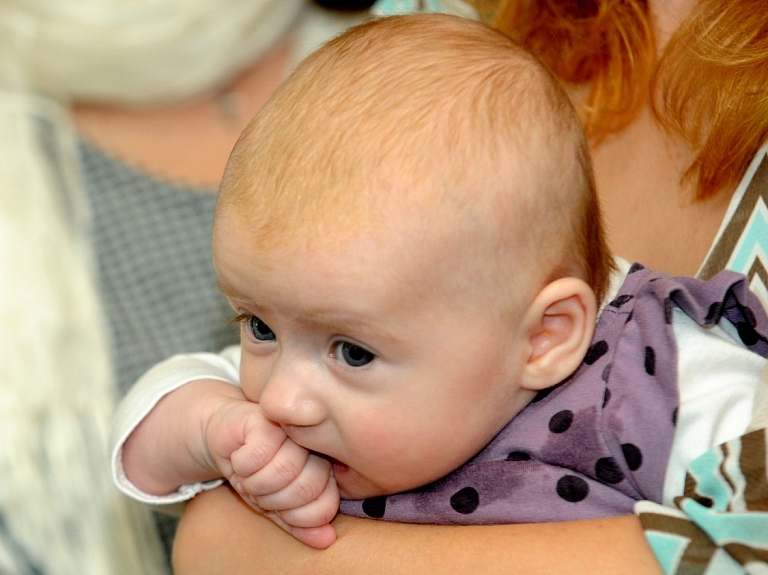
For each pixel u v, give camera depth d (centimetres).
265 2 254
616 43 152
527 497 117
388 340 106
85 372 230
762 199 129
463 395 112
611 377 119
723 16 138
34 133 246
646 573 99
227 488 140
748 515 94
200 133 254
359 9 267
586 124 151
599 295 129
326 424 112
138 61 243
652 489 112
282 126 113
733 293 121
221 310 232
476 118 112
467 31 125
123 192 246
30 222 238
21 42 244
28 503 218
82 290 235
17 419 222
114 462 141
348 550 117
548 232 116
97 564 216
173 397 139
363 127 110
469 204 108
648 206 144
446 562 109
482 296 110
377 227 105
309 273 104
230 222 110
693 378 118
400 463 113
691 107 140
